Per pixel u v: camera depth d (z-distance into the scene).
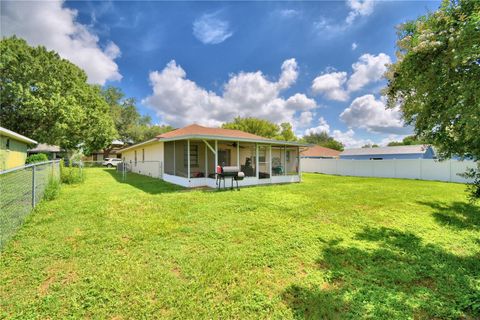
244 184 11.80
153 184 11.63
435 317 2.31
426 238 4.45
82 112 21.45
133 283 2.75
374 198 8.29
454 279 3.00
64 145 23.75
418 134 3.47
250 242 4.07
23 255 3.39
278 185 12.09
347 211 6.36
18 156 16.62
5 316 2.21
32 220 5.01
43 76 19.56
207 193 8.91
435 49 2.70
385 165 17.50
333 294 2.65
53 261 3.24
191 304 2.41
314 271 3.15
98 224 4.84
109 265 3.16
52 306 2.34
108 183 11.86
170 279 2.85
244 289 2.70
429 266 3.35
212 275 2.97
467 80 2.45
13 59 18.00
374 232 4.74
